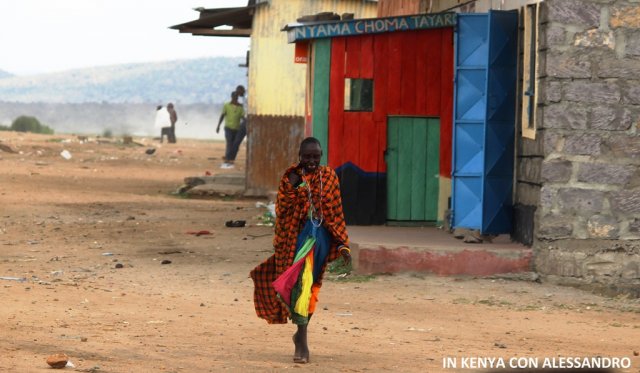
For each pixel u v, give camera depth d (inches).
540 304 964.0
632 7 1061.8
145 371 593.9
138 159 3117.6
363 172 1359.5
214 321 815.1
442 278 1082.1
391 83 1358.3
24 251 1242.0
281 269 669.3
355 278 1077.1
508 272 1083.3
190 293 969.5
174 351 669.9
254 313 867.4
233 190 2073.1
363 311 896.3
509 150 1176.2
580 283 1065.5
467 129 1194.6
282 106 2071.9
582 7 1059.3
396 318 864.3
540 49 1080.8
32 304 847.7
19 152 3095.5
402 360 672.4
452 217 1201.4
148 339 714.2
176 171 2748.5
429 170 1366.9
